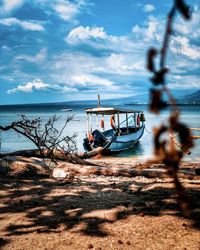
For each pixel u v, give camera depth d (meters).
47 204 10.55
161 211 9.22
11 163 15.56
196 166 20.38
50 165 18.30
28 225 8.77
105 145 34.91
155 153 0.83
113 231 8.12
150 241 7.51
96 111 36.47
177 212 9.00
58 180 14.31
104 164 21.81
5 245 7.57
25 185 13.12
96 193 11.82
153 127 0.83
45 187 12.86
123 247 7.29
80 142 46.38
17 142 49.16
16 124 15.87
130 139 39.00
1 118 129.75
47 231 8.30
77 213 9.50
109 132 44.91
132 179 14.79
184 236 7.61
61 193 11.90
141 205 9.93
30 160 16.36
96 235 7.95
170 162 0.83
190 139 0.81
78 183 13.63
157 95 0.75
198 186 12.02
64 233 8.16
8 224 8.90
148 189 11.93
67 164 16.45
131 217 8.93
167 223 8.30
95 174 15.88
